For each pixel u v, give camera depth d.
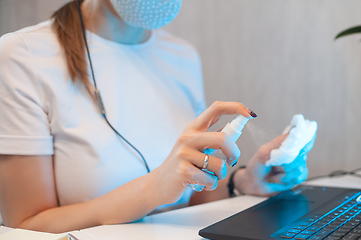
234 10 1.30
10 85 0.56
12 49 0.58
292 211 0.46
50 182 0.57
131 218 0.45
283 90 1.20
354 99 1.05
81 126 0.60
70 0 0.72
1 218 0.55
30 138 0.54
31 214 0.53
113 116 0.64
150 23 0.63
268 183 0.60
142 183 0.46
